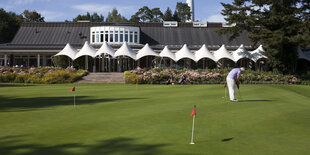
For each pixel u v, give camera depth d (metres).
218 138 6.11
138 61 47.88
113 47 47.88
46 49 47.97
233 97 12.46
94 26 55.34
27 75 31.61
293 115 8.91
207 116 8.66
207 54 42.59
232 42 53.41
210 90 18.28
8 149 5.19
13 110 9.75
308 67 50.53
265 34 36.12
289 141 5.92
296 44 35.34
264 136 6.31
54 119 8.09
